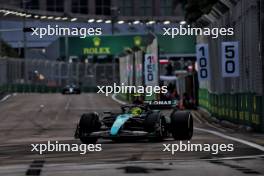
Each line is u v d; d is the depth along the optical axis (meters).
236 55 90.88
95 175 36.38
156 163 42.31
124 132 58.81
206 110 133.12
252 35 84.38
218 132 80.81
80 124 60.38
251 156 47.03
